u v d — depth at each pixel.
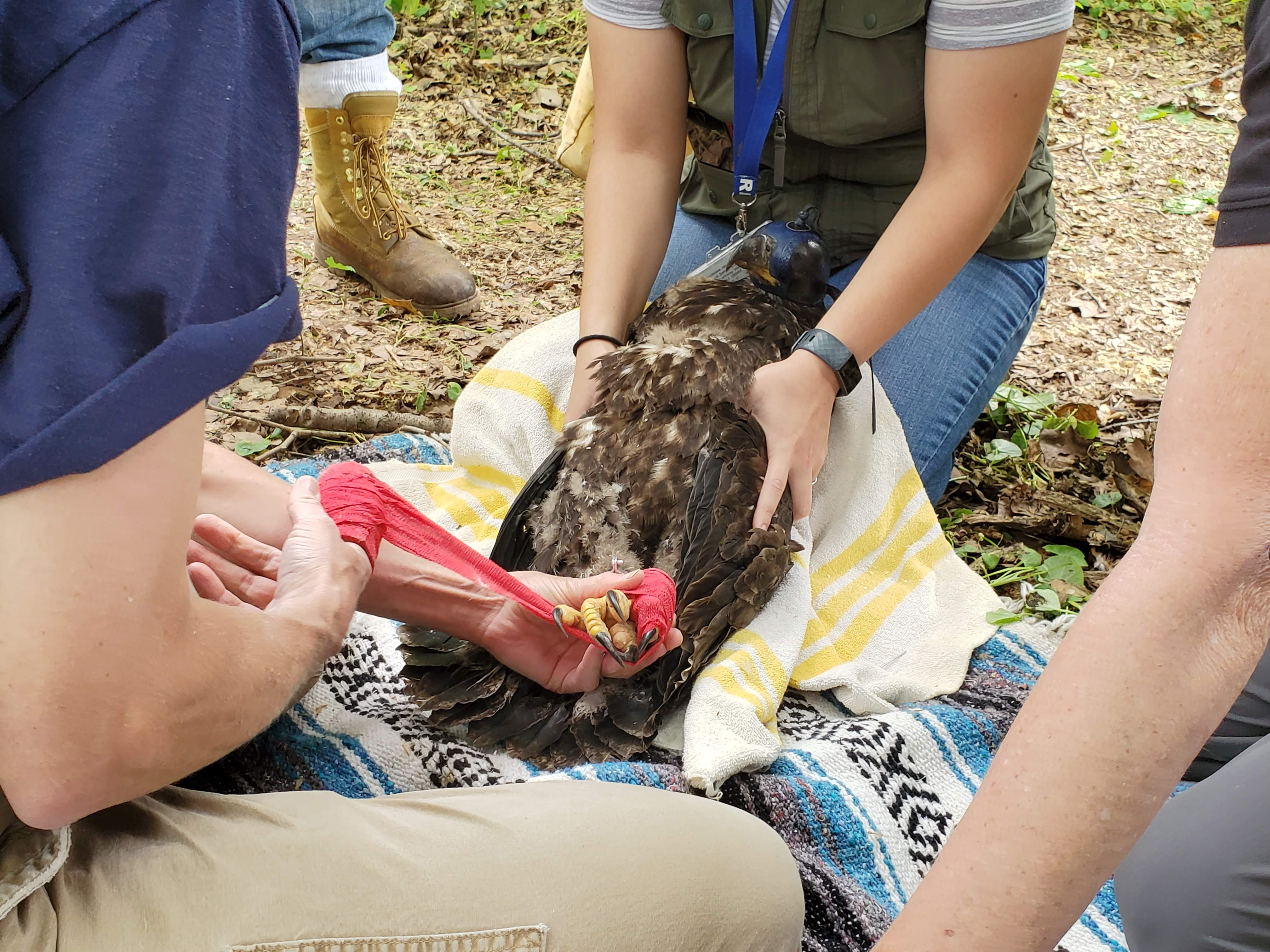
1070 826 0.98
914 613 2.40
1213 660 0.97
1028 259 2.91
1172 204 4.76
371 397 3.28
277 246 1.02
